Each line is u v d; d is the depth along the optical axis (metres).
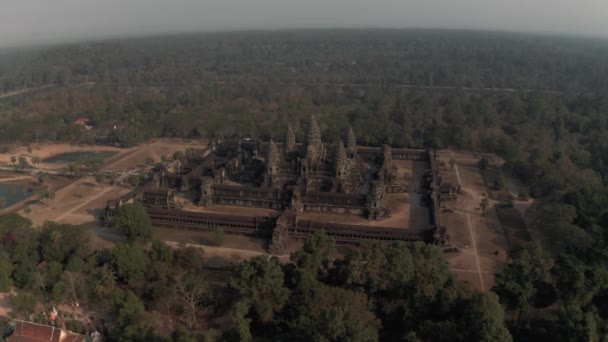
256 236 195.50
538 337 117.00
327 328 105.12
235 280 136.25
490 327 105.81
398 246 144.88
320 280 148.12
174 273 151.50
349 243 189.50
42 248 163.50
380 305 133.62
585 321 109.62
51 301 144.50
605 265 147.88
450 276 137.50
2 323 135.12
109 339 126.94
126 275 146.25
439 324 113.12
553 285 145.62
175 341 116.94
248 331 119.50
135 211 182.38
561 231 171.00
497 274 136.12
